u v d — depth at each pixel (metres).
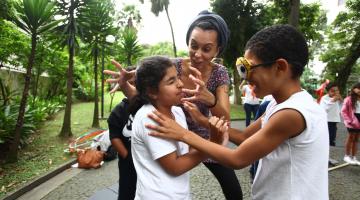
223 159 1.14
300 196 1.08
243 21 15.90
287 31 1.10
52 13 5.11
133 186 2.12
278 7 15.27
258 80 1.14
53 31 6.34
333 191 3.78
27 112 6.21
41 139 6.45
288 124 1.05
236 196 1.92
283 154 1.11
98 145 5.33
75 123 8.58
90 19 7.05
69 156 5.29
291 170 1.10
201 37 1.70
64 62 10.98
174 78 1.38
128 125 2.17
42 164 4.79
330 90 5.69
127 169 2.14
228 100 1.82
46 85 11.98
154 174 1.32
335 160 5.21
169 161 1.27
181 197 1.34
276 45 1.08
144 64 1.39
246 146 1.11
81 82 15.05
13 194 3.58
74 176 4.45
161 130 1.24
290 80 1.13
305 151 1.07
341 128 9.64
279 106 1.10
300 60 1.10
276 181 1.14
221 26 1.72
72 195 3.71
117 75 1.90
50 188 3.96
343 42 16.88
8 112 5.71
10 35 6.29
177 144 1.36
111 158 5.34
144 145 1.35
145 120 1.33
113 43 8.87
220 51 1.83
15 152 4.81
